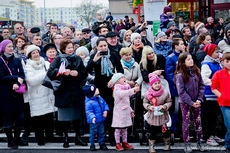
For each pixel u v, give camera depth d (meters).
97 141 7.48
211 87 6.35
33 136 8.02
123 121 6.63
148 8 9.75
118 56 7.54
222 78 6.12
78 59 7.00
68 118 6.89
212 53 6.82
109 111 7.04
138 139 7.47
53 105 7.36
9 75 6.91
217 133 7.55
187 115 6.49
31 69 7.18
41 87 7.21
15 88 6.79
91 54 7.69
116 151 6.69
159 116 6.44
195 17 15.97
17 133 7.11
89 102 6.64
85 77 7.00
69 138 7.70
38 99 7.17
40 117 7.22
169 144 6.67
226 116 6.07
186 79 6.40
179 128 7.35
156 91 6.47
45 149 6.95
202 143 6.98
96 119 6.63
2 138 7.86
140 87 7.38
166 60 7.16
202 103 7.05
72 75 6.76
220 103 6.12
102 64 6.98
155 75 6.54
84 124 7.99
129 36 8.91
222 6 15.08
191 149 6.49
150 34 9.81
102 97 7.04
